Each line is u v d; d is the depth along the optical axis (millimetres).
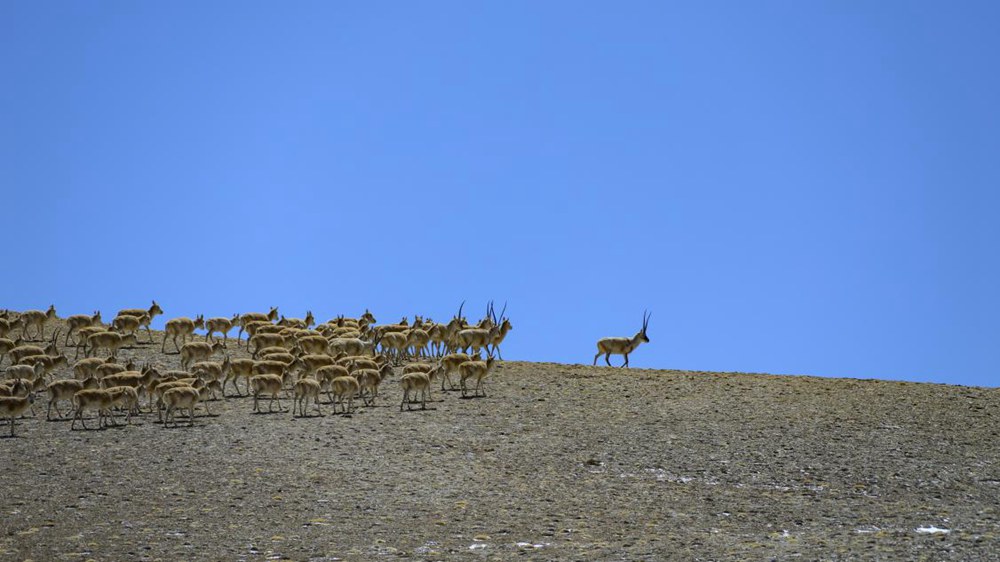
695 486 86625
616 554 66312
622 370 138000
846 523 75188
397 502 80312
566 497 82875
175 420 108438
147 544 68562
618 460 94188
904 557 63844
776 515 77812
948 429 105062
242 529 72500
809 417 109688
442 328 146125
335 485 84875
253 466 90125
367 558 65812
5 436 100562
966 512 78438
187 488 83188
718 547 67938
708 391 122875
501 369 138625
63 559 64875
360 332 150375
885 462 93375
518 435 102688
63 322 169500
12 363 129125
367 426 105750
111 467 89250
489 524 74688
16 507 77250
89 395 103688
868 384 127250
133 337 148375
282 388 122062
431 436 101875
